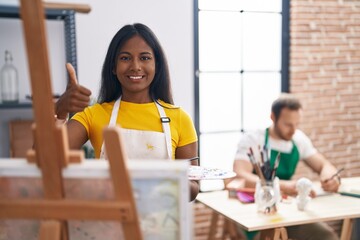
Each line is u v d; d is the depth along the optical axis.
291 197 2.37
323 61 3.57
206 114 3.31
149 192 0.84
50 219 0.81
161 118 1.40
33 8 0.74
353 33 3.65
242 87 3.43
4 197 0.84
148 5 2.90
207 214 3.31
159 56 1.42
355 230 3.02
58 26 2.61
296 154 2.65
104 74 1.43
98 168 0.81
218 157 3.40
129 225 0.79
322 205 2.24
